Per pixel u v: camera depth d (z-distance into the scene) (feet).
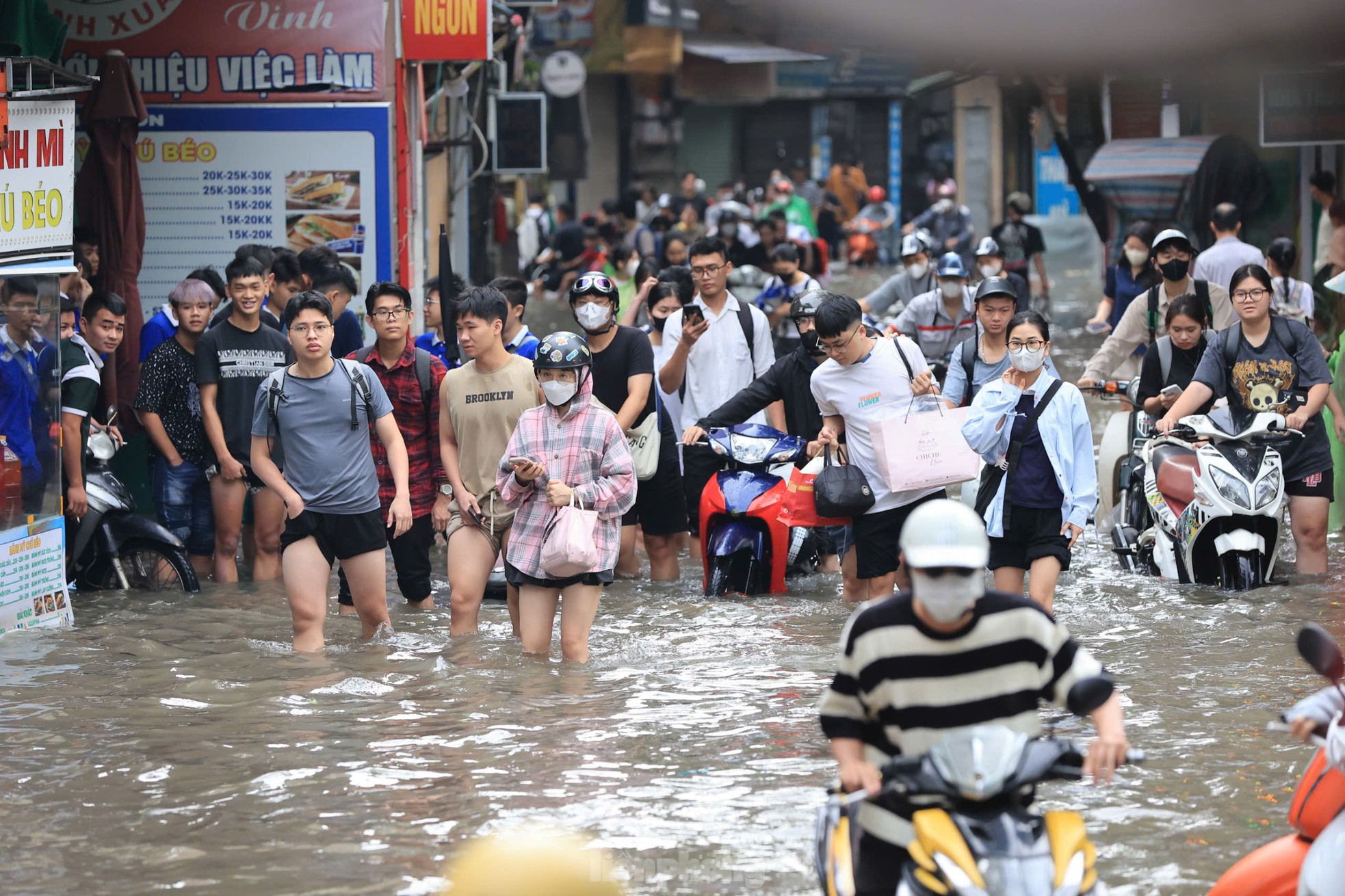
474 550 88.99
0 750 67.62
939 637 42.06
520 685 78.48
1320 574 103.86
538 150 215.92
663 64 455.22
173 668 82.12
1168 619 91.91
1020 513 84.23
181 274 135.03
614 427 82.99
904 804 41.83
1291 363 101.76
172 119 133.90
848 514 91.81
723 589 102.42
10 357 90.17
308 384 85.05
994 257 181.37
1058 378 84.64
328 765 65.36
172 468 107.86
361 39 133.18
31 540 92.07
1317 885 42.27
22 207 91.40
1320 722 43.42
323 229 134.72
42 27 117.70
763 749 67.46
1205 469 100.01
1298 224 228.43
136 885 52.54
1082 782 62.44
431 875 53.21
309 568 84.94
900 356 93.76
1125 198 246.06
